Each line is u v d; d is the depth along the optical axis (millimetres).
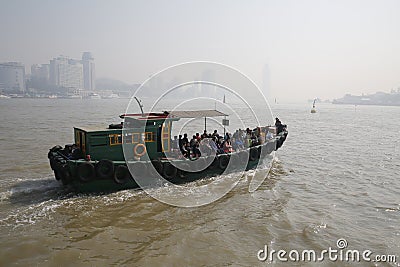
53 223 8602
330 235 8312
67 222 8680
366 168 16141
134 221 8867
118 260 6953
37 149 19031
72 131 28469
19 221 8664
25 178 12594
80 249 7336
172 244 7676
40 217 8945
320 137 29547
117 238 7910
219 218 9234
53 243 7566
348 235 8328
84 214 9195
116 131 10852
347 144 24828
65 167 10188
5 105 83312
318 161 17781
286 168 15797
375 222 9188
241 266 6844
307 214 9719
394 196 11578
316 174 14703
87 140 10453
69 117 45312
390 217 9562
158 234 8164
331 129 37812
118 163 10703
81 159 10656
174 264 6863
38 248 7336
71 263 6801
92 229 8328
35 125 33031
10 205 9742
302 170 15469
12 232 8047
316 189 12305
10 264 6699
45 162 15461
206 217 9273
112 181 10727
